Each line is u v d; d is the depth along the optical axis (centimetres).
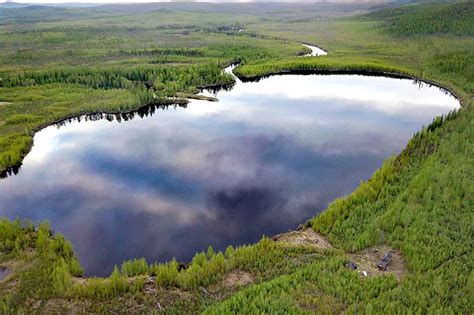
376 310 2708
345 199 4447
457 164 5028
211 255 3616
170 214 4822
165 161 6519
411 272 3189
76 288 3073
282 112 9181
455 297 2788
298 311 2708
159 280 3167
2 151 6619
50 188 5628
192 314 2833
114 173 6122
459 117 6781
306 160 6359
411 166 5116
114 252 4050
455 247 3431
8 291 3108
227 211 4834
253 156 6600
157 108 9956
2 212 4931
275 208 4862
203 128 8188
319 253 3578
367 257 3481
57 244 3756
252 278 3250
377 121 8344
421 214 3934
